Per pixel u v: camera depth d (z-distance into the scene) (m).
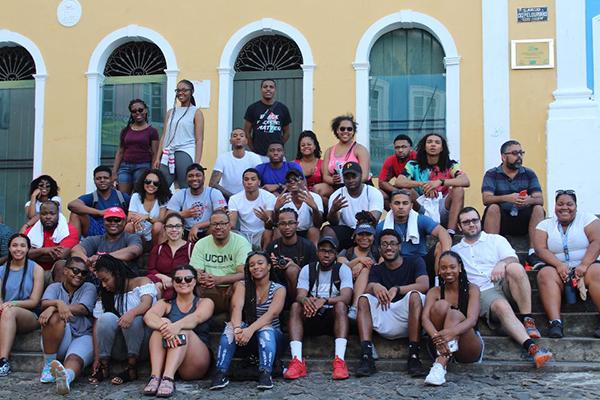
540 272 6.92
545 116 9.84
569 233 7.18
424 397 5.80
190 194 8.28
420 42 10.36
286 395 6.00
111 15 10.80
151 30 10.69
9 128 11.02
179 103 10.49
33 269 7.41
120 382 6.50
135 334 6.58
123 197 8.83
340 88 10.27
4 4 11.02
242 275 7.07
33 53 10.88
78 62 10.80
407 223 7.43
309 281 6.84
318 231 8.05
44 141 10.74
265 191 8.30
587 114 9.69
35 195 8.97
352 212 8.01
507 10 10.01
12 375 6.88
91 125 10.66
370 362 6.46
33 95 11.01
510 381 6.15
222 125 10.44
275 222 7.90
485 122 9.94
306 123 10.29
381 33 10.36
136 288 6.83
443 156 8.42
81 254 7.44
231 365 6.75
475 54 10.05
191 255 7.34
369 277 6.95
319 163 8.99
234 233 7.39
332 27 10.36
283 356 6.89
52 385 6.54
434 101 10.28
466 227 7.02
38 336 7.25
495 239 7.04
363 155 8.71
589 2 9.89
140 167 9.43
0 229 8.61
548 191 9.67
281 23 10.45
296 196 8.01
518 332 6.53
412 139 10.30
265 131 9.66
